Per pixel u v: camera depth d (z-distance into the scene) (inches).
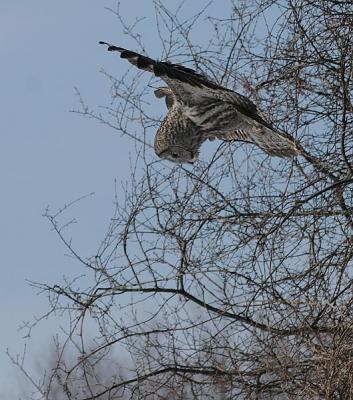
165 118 652.7
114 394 609.9
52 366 615.5
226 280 601.6
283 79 640.4
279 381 587.8
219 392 608.7
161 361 615.8
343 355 554.3
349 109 622.8
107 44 531.5
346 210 609.9
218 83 645.9
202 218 613.0
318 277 589.9
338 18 639.8
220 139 637.9
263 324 597.3
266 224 602.2
